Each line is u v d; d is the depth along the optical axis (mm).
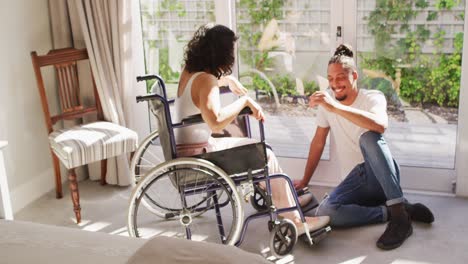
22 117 3543
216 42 2721
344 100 3104
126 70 3615
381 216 3119
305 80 3549
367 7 3316
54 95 3760
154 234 3156
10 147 3463
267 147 2982
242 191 2838
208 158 2697
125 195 3662
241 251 1845
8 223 2059
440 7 3203
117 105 3627
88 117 3758
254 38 3576
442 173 3445
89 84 3703
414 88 3377
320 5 3389
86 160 3252
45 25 3674
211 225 3234
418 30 3275
